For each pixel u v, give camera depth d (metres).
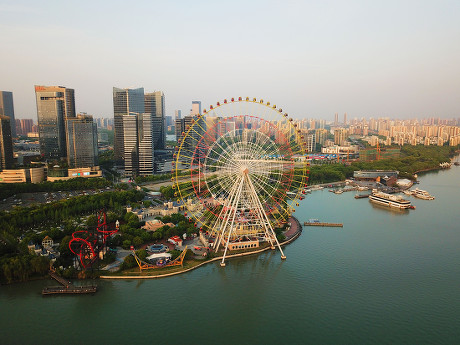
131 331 160.88
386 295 192.25
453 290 197.62
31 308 178.38
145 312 176.12
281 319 170.88
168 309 179.25
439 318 170.75
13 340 153.75
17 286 199.75
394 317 171.75
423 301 186.12
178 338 156.50
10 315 172.00
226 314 175.25
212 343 153.25
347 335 158.38
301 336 157.88
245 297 191.75
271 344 152.75
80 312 175.50
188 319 170.75
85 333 159.12
